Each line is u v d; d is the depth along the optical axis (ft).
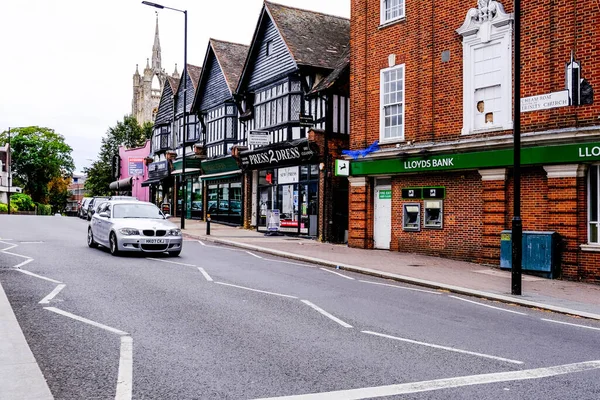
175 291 32.40
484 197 49.96
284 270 44.39
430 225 56.03
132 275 38.14
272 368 18.37
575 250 43.01
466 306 32.17
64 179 296.30
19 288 32.07
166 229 50.24
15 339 20.83
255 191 89.04
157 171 136.87
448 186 54.24
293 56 74.02
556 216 44.29
